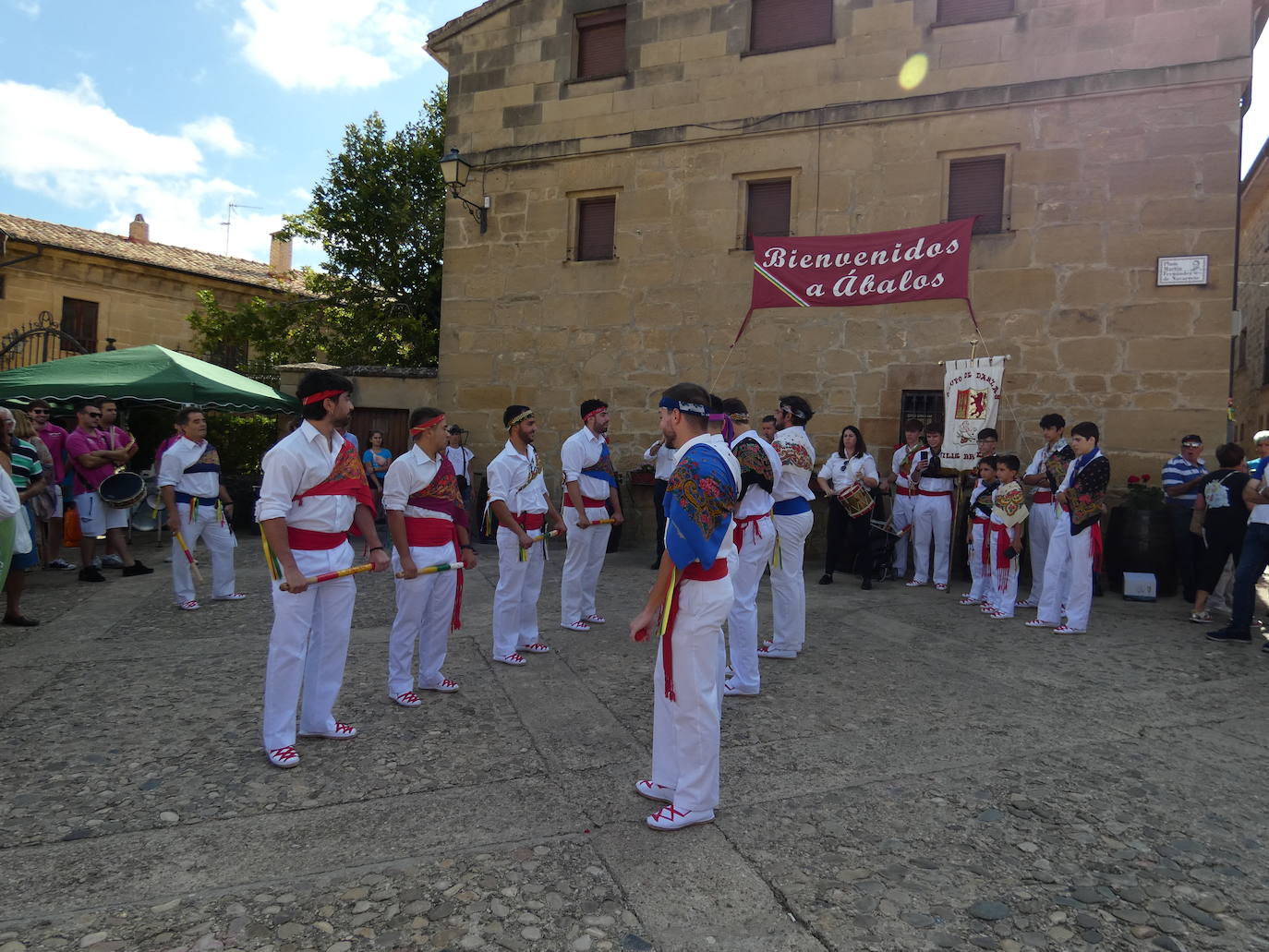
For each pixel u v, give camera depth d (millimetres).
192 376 10695
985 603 7570
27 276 20500
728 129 10703
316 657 4012
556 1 11852
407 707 4535
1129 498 8352
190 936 2430
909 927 2518
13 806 3279
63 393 9930
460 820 3211
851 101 10117
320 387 3799
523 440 5594
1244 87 8539
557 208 11820
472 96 12398
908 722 4371
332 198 19766
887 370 9953
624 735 4152
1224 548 6766
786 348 10461
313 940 2420
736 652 4777
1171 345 8680
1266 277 18375
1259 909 2635
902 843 3049
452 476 4730
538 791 3479
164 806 3301
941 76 9680
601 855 2941
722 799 3420
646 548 11195
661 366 11164
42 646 5777
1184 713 4562
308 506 3832
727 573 3246
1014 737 4164
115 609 7066
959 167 9758
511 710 4516
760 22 10805
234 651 5656
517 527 5270
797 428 5633
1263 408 18625
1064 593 6883
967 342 9547
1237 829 3182
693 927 2514
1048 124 9188
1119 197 8891
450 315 12453
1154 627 6715
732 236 10789
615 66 11695
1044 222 9195
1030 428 9234
